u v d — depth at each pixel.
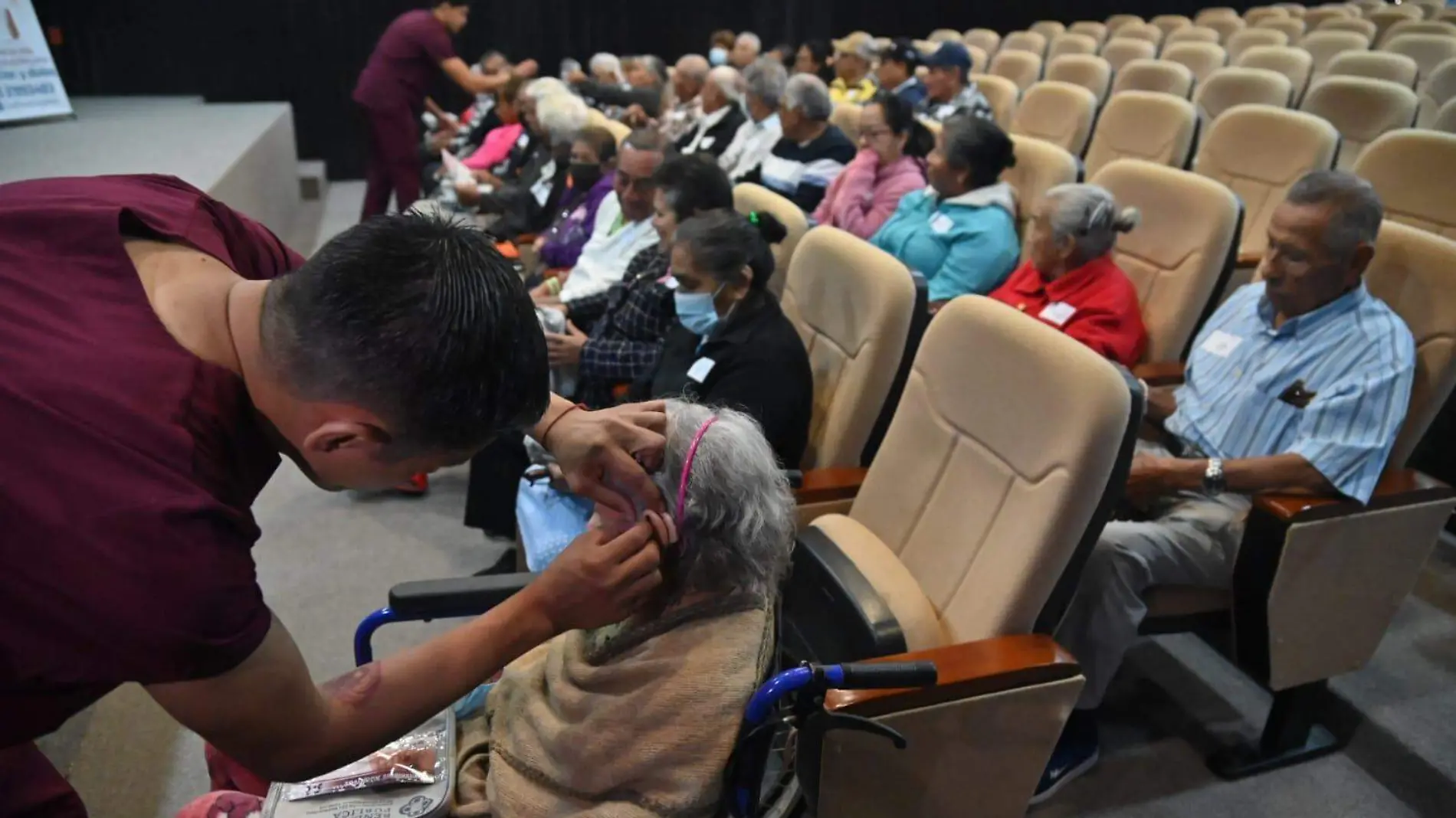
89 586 0.67
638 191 2.73
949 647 1.32
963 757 1.31
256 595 0.76
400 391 0.72
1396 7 6.83
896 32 8.99
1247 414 1.92
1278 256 1.82
